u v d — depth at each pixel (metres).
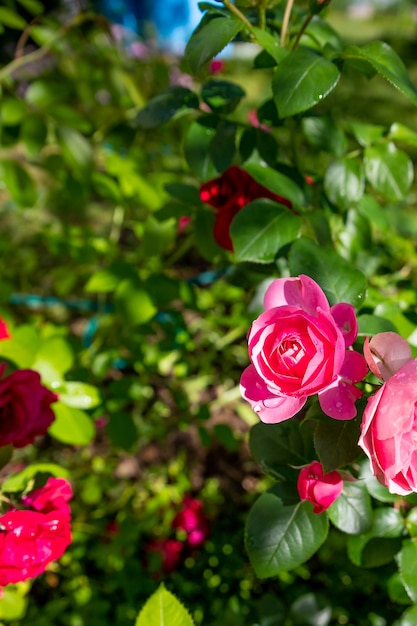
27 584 0.72
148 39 1.98
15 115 0.89
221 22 0.54
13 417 0.54
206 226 0.75
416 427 0.41
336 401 0.44
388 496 0.52
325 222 0.60
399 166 0.65
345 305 0.45
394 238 1.05
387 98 2.67
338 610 0.85
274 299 0.46
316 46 0.63
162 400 1.14
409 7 4.45
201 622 0.86
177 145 1.39
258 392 0.44
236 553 0.96
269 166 0.65
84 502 0.96
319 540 0.50
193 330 1.18
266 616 0.72
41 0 2.16
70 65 1.21
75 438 0.67
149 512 0.93
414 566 0.52
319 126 0.64
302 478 0.48
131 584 0.86
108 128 1.15
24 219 1.59
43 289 1.43
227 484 1.08
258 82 2.30
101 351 0.92
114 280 0.80
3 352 0.67
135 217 1.14
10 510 0.52
